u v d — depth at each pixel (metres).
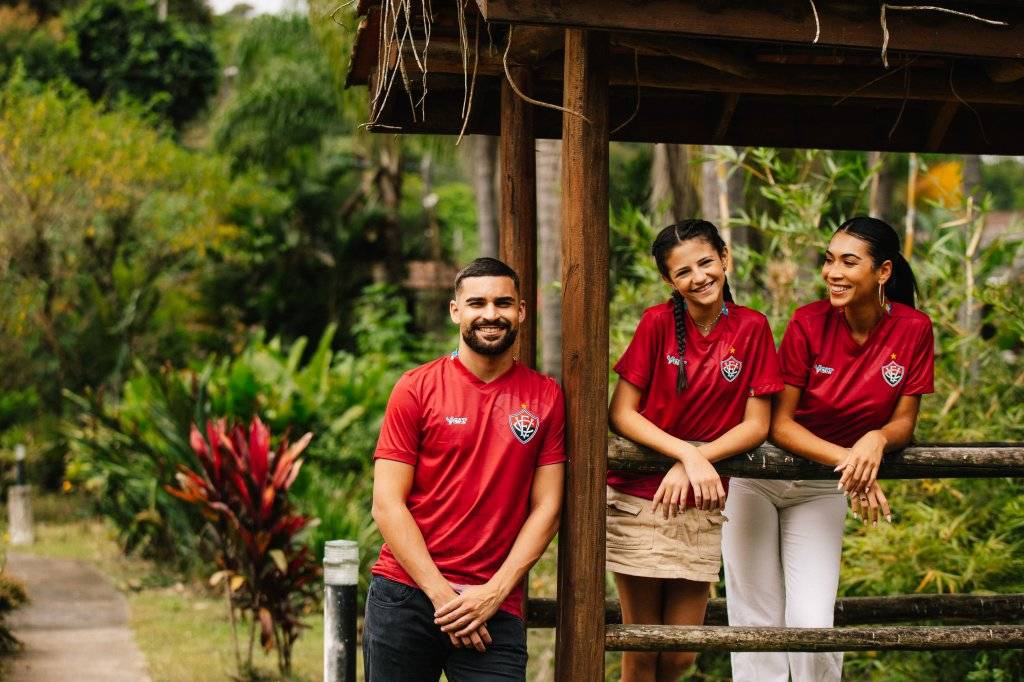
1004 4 3.01
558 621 3.31
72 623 8.08
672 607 3.81
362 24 3.90
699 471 3.24
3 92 15.34
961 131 4.65
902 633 3.36
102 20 24.12
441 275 21.73
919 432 5.87
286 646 6.70
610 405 3.53
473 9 3.48
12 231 14.84
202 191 17.11
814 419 3.63
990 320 6.22
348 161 20.72
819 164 8.13
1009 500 5.30
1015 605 4.12
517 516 3.27
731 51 3.75
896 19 2.96
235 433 6.93
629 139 4.57
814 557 3.72
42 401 15.66
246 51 19.86
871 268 3.43
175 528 9.58
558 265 10.74
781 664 3.85
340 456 10.15
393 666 3.27
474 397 3.26
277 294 19.59
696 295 3.40
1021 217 6.52
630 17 2.84
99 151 15.02
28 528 11.72
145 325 16.20
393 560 3.31
